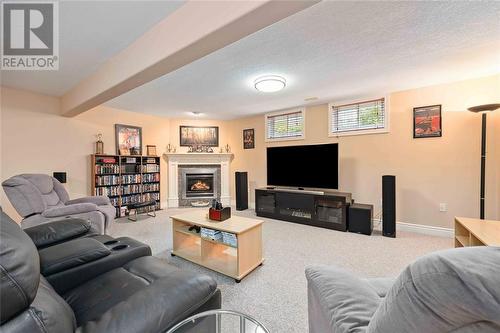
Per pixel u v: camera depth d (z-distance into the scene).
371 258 2.54
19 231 0.76
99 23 1.86
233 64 2.54
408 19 1.77
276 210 4.28
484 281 0.44
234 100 3.99
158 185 5.16
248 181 5.46
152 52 1.95
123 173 4.54
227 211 2.53
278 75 2.86
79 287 1.29
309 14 1.70
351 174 3.99
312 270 1.12
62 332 0.66
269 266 2.36
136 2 1.62
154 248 2.85
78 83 3.18
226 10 1.42
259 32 1.93
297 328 1.50
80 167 4.08
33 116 3.54
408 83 3.20
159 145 5.35
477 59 2.47
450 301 0.46
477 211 3.06
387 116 3.63
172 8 1.70
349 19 1.77
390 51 2.29
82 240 1.55
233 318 1.55
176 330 0.86
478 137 3.04
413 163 3.46
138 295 0.89
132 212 4.64
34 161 3.55
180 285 0.97
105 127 4.42
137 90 3.43
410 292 0.53
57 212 2.70
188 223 2.46
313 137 4.41
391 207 3.23
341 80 3.06
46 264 1.25
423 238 3.18
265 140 5.08
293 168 4.29
